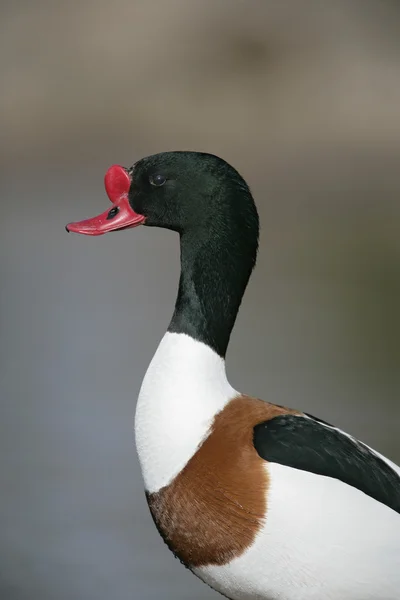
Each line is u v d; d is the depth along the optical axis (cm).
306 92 3619
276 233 2195
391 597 464
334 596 464
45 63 3562
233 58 3700
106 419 1017
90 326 1419
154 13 3756
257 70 3691
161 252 2028
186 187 516
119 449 937
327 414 1023
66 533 766
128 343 1322
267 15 3853
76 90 3509
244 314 1525
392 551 458
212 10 3700
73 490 845
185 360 498
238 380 1151
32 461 903
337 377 1170
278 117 3484
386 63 3753
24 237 2142
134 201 531
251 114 3531
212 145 3331
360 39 3838
